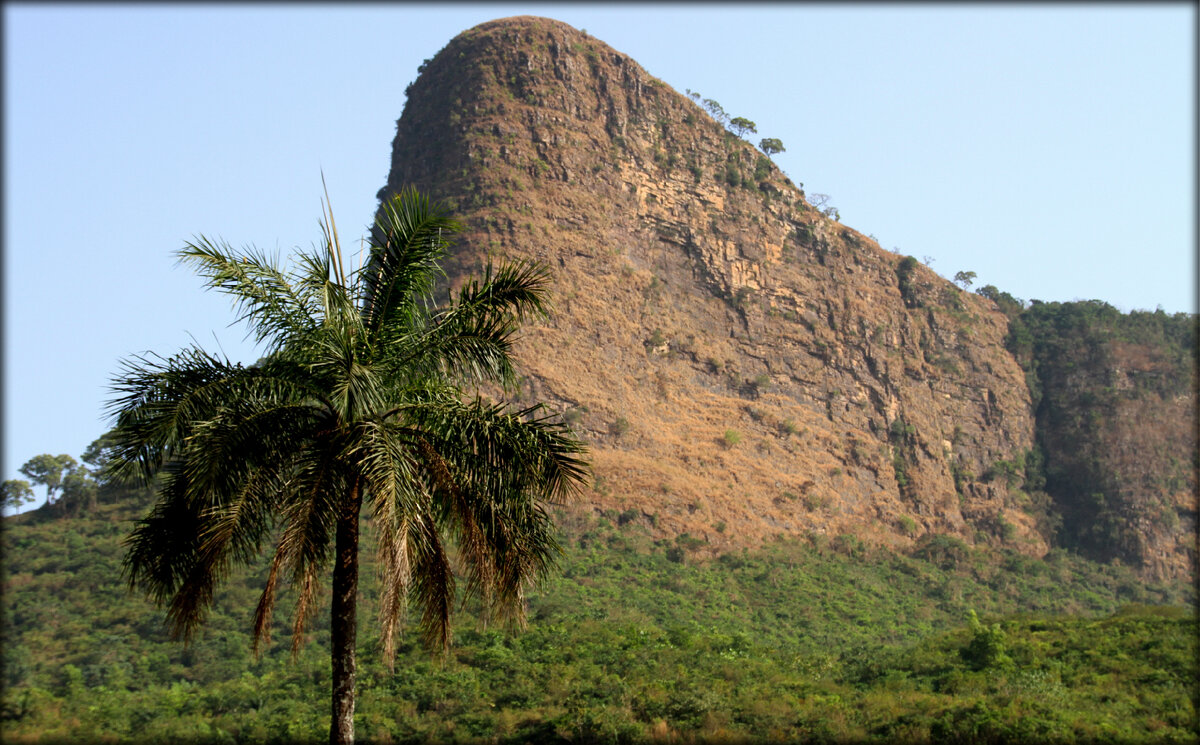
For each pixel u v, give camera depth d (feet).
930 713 160.56
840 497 380.78
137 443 55.11
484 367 61.62
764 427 382.42
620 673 183.32
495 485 59.06
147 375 56.80
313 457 56.80
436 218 63.05
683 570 296.10
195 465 53.67
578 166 403.13
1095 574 399.85
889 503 394.52
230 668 191.31
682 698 162.81
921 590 340.18
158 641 200.75
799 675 195.42
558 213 386.93
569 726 153.38
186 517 57.77
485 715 161.58
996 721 147.43
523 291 63.16
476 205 381.40
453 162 400.88
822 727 155.02
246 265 59.77
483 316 62.49
